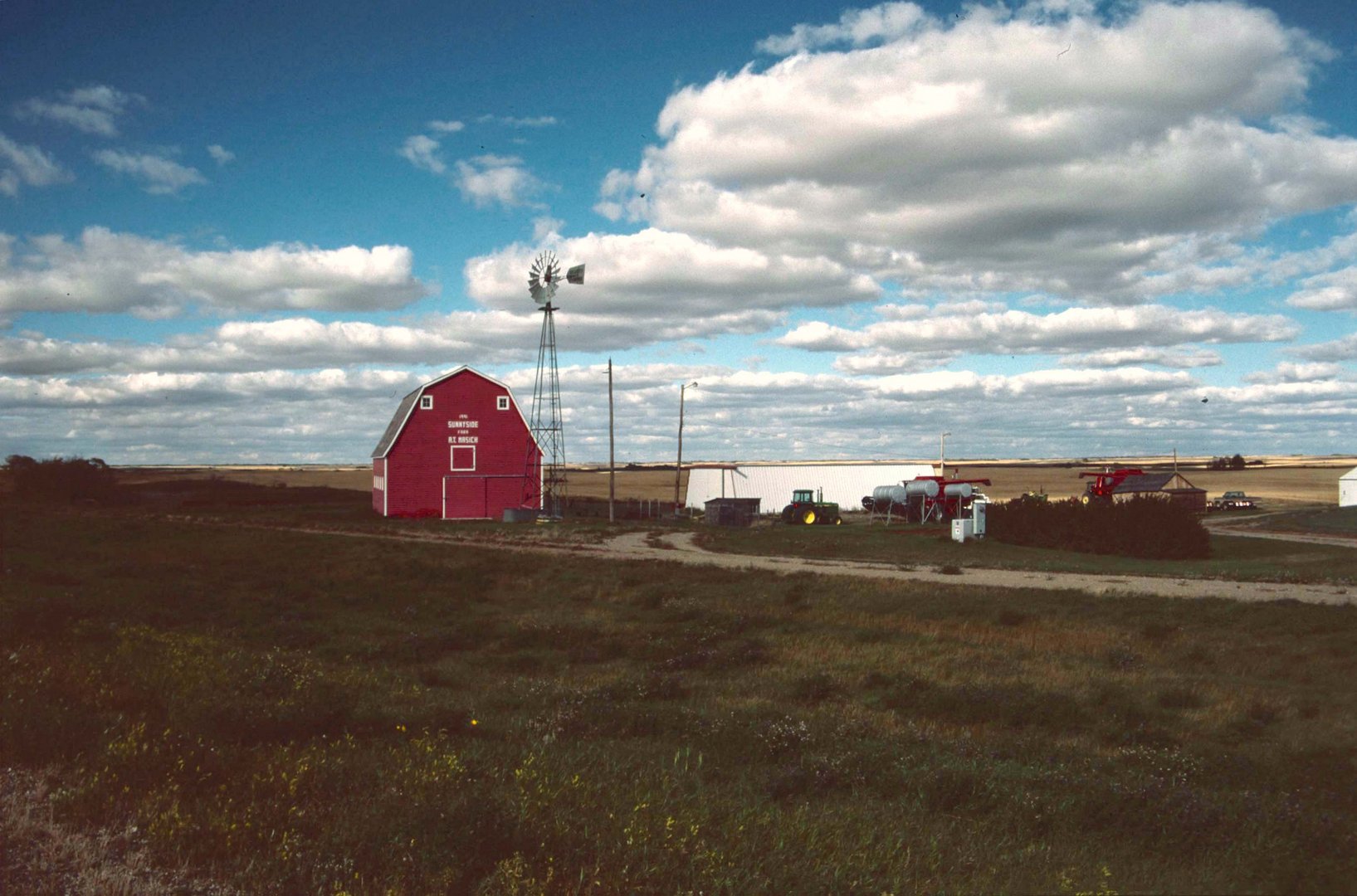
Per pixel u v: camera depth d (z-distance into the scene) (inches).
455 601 1055.0
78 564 1245.7
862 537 2122.3
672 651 768.9
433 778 310.3
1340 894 279.4
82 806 258.2
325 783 304.0
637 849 253.8
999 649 789.9
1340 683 670.5
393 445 2679.6
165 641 634.8
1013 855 305.3
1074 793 370.0
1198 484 6023.6
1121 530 1903.3
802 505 2760.8
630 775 372.2
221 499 3629.4
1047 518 2060.8
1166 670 717.9
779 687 645.9
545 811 284.5
